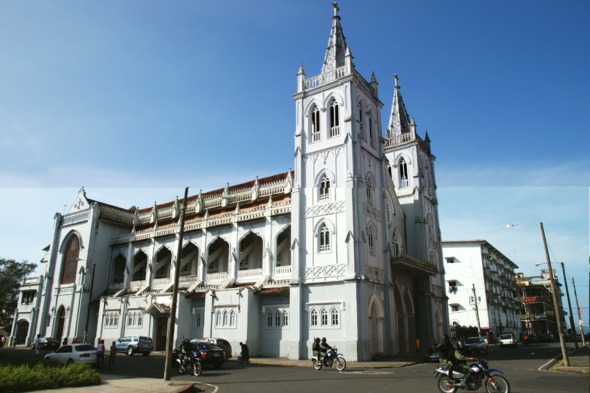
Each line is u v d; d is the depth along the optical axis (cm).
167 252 5934
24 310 6838
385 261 4294
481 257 8394
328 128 4397
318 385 2050
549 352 4600
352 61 4466
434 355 3509
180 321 4709
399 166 5756
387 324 4062
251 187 5409
